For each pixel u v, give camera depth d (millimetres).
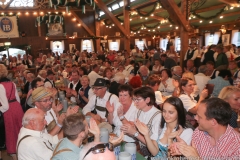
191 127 1729
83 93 3236
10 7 12492
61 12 13602
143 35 16219
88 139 1733
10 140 2834
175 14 6312
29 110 1621
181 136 1530
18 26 12453
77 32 14625
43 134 1754
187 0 6398
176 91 2805
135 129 1744
